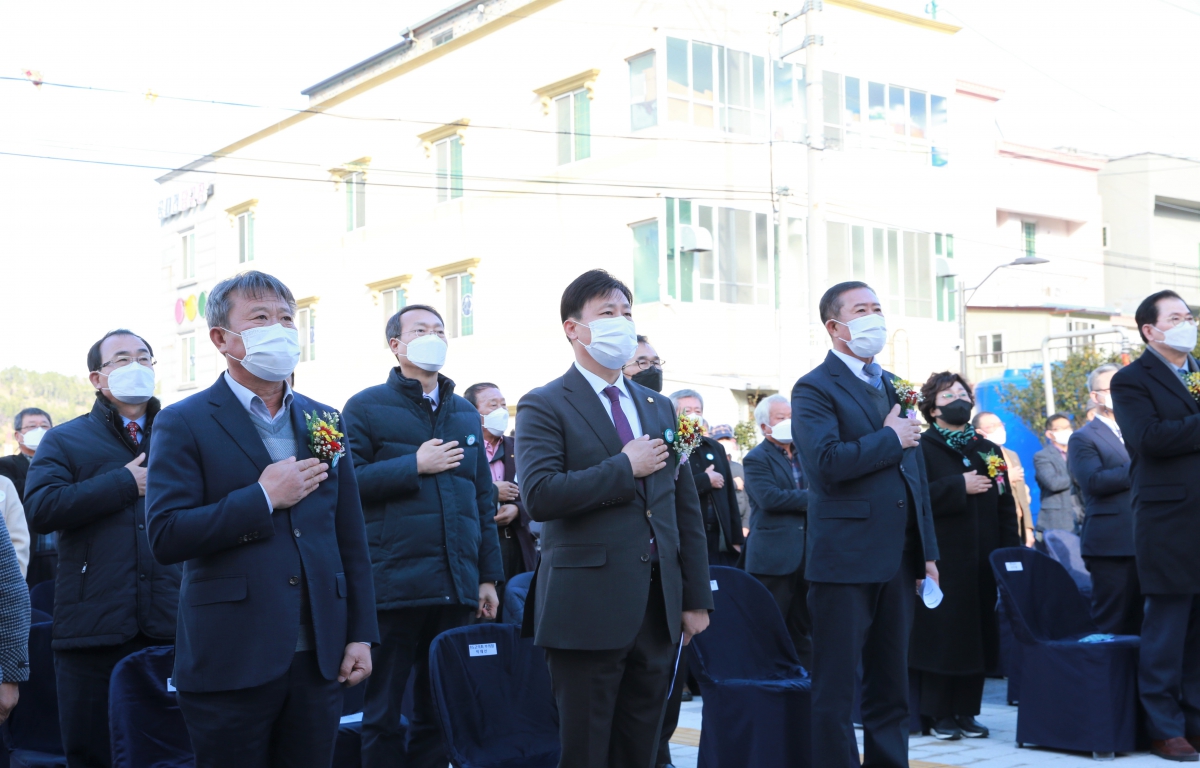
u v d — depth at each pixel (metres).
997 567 5.85
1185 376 5.48
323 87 27.58
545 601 3.69
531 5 21.69
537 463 3.70
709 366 19.58
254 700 3.12
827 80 21.48
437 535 4.92
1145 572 5.42
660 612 3.71
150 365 4.95
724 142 20.08
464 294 23.27
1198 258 33.09
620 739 3.75
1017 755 5.61
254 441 3.31
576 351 3.95
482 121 22.73
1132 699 5.55
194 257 31.17
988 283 27.83
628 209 19.89
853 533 4.54
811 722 4.61
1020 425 22.12
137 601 4.60
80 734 4.57
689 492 3.93
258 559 3.16
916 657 6.00
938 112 23.30
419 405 5.25
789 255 20.80
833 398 4.73
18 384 23.70
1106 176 32.84
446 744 3.98
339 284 26.30
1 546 3.61
